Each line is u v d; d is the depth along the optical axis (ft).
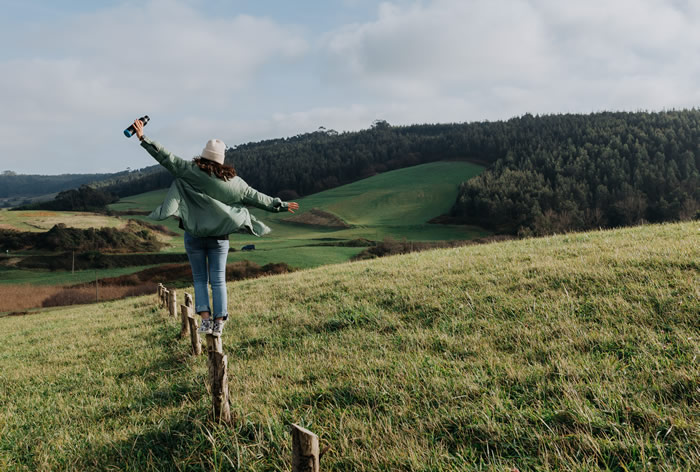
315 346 20.16
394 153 654.94
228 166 13.57
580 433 9.58
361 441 10.72
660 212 289.33
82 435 13.84
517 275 25.66
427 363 15.28
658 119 477.77
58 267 218.79
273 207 14.75
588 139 466.29
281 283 42.11
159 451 11.62
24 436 14.69
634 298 18.70
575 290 21.49
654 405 10.43
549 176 398.62
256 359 19.71
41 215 346.54
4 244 259.39
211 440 10.92
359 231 331.77
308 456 7.11
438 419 11.18
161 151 12.80
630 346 14.19
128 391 18.24
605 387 11.60
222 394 11.92
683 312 16.17
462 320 20.27
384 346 18.37
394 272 34.22
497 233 303.89
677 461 8.25
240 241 295.48
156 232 334.85
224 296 14.14
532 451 9.45
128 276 176.76
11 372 26.00
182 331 26.86
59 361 27.04
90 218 348.38
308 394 13.96
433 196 422.82
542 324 17.90
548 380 12.48
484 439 10.23
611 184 347.97
